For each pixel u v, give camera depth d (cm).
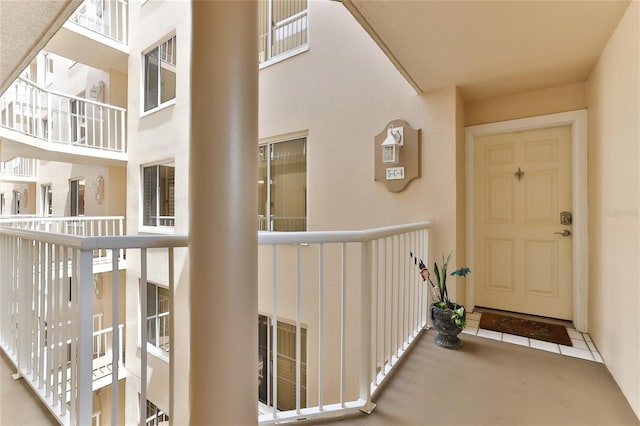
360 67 316
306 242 152
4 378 190
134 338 466
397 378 184
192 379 97
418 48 206
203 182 94
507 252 293
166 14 448
